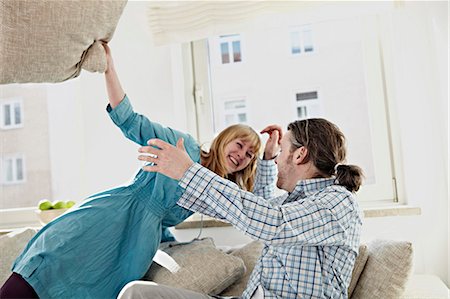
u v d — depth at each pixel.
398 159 2.19
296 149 1.43
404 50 2.09
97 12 1.13
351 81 2.27
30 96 2.48
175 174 1.19
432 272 2.00
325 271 1.25
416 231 2.01
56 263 1.44
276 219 1.14
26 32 1.03
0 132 2.49
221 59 2.39
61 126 2.44
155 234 1.58
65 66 1.14
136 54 2.34
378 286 1.45
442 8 1.90
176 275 1.58
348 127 2.27
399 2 2.06
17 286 1.39
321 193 1.28
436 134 2.03
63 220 1.52
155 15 2.22
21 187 2.46
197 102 2.38
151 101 2.31
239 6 2.16
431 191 2.04
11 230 2.23
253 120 2.35
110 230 1.53
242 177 1.85
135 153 2.29
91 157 2.32
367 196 2.22
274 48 2.34
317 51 2.30
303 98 2.31
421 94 2.06
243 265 1.64
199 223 2.11
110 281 1.53
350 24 2.28
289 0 2.14
